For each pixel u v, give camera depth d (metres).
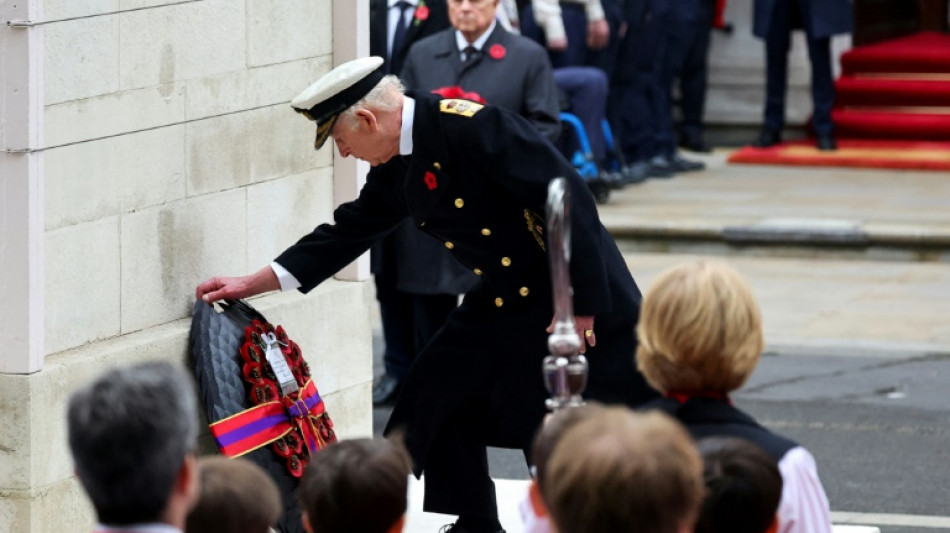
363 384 22.88
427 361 19.44
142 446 9.80
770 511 11.45
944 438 29.27
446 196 18.39
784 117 56.28
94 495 9.93
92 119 18.50
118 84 18.81
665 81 53.81
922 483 26.66
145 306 19.50
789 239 44.84
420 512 21.78
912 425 30.09
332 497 12.12
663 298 12.93
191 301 20.19
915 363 34.62
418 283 28.38
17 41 17.33
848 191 50.34
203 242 20.28
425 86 28.94
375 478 12.13
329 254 19.86
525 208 18.30
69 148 18.23
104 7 18.52
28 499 17.80
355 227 19.80
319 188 22.25
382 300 29.91
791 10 55.06
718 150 58.16
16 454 17.78
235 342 19.81
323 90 18.27
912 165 53.38
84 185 18.47
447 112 18.16
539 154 17.95
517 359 18.66
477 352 19.16
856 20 58.47
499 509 21.84
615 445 9.69
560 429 11.45
